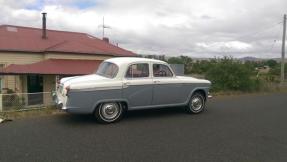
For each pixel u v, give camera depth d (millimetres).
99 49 20812
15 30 22375
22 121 8070
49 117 8578
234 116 9219
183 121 8266
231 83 18219
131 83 8031
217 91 17578
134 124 7793
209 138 6582
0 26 22953
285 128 7684
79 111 7492
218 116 9141
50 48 19016
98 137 6527
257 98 14758
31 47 19125
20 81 18156
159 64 8609
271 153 5617
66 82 7746
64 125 7609
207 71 19438
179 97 8938
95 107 7656
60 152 5508
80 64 18812
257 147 5977
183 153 5527
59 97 8156
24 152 5492
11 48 18047
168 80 8641
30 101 10195
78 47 20016
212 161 5137
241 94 17141
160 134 6848
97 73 8617
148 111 9570
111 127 7445
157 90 8461
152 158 5238
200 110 9500
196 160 5168
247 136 6812
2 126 7496
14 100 9875
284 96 16156
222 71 18406
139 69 8273
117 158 5223
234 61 19141
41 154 5391
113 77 7926
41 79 18609
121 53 21609
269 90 19875
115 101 7895
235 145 6090
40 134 6738
